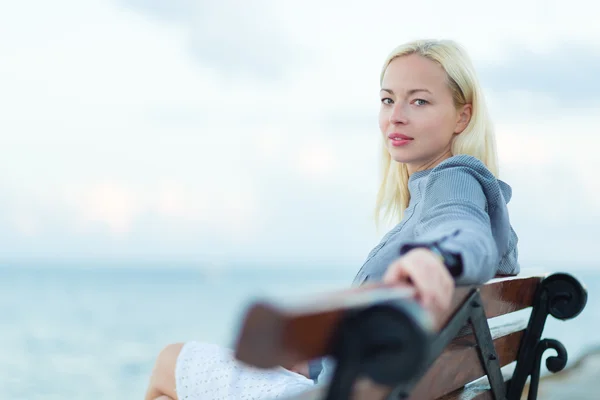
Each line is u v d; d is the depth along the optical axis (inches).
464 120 89.7
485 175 73.6
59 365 728.3
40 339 1008.2
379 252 80.4
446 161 73.8
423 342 33.0
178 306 1811.0
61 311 1536.7
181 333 1155.3
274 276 4325.8
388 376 34.0
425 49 88.0
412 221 78.9
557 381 225.3
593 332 858.8
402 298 38.1
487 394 72.6
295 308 32.0
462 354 62.7
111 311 1578.5
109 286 2994.6
